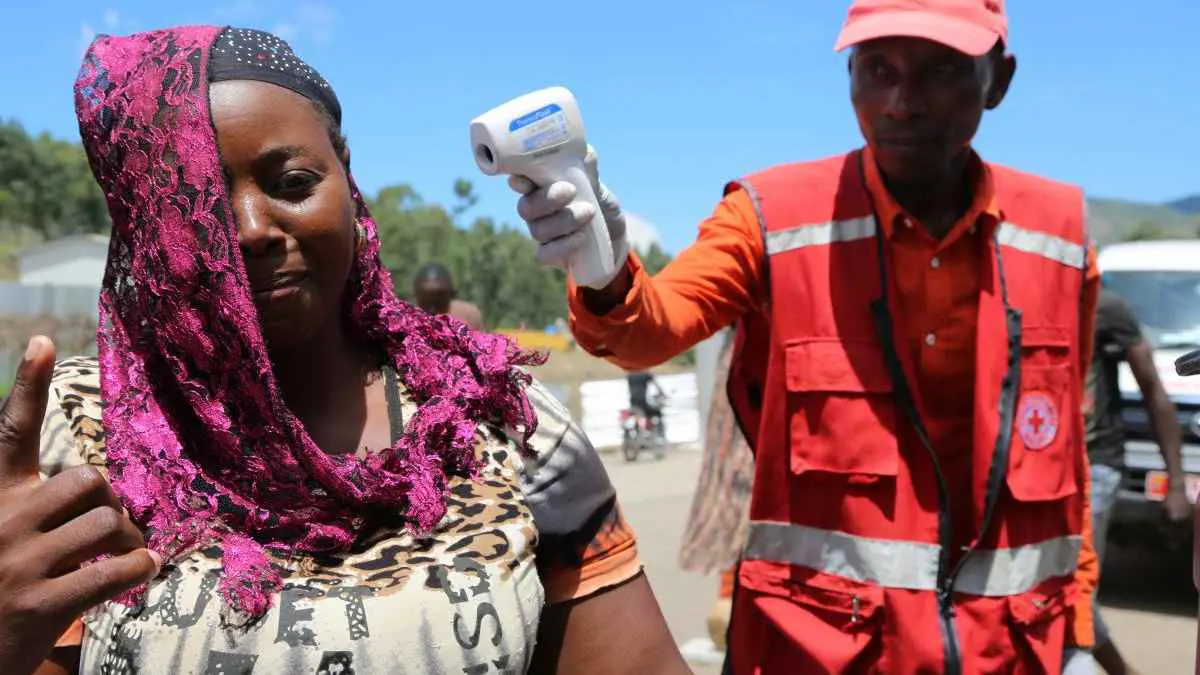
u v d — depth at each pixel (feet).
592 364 94.07
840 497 8.01
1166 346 22.62
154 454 4.38
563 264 5.96
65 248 157.58
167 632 4.21
